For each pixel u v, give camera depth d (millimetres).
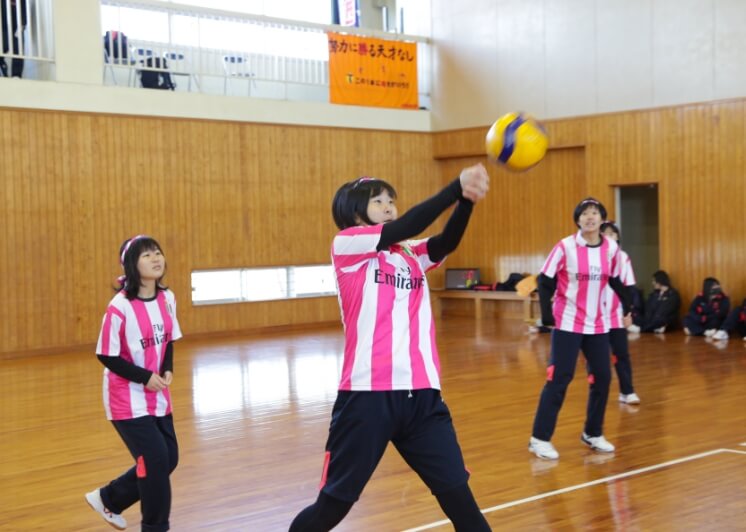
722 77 11180
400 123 13938
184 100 11805
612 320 6570
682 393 7020
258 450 5469
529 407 6574
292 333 12305
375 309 2590
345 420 2576
